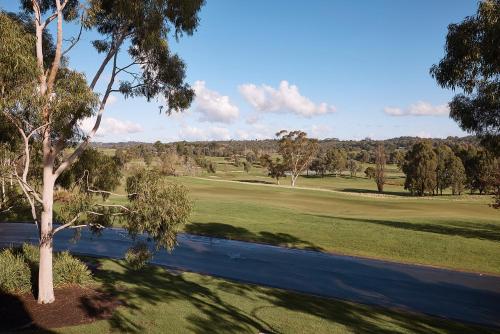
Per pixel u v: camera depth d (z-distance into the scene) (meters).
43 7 17.11
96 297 16.19
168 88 19.02
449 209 57.16
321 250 28.62
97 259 24.39
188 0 16.41
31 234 31.17
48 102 13.23
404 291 19.94
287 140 106.38
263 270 23.20
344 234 32.25
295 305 17.19
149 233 15.10
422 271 23.64
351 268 24.06
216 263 24.52
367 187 116.62
